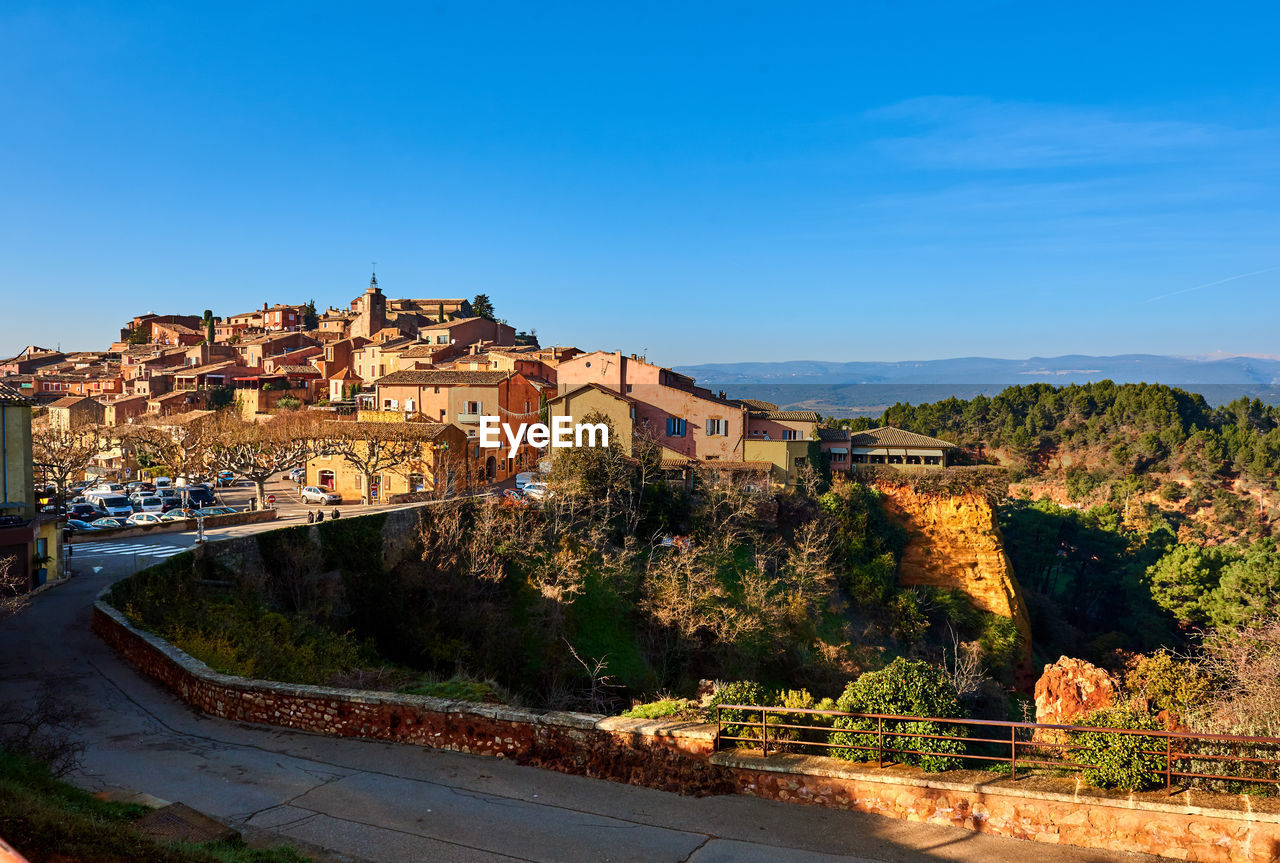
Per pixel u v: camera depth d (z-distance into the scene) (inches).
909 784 509.7
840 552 2234.3
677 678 1563.7
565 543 1798.7
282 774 591.5
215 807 524.1
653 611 1641.2
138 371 4906.5
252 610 1230.3
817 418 2748.5
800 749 573.3
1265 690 729.0
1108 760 484.1
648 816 521.7
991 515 2549.2
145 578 1162.6
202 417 3462.1
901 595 2215.8
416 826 503.8
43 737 621.0
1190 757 481.4
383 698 671.1
